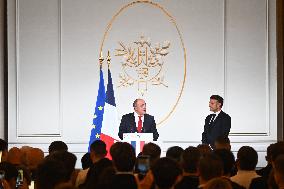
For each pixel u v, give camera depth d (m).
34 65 28.23
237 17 28.56
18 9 28.27
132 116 23.20
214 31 28.47
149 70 28.31
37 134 28.20
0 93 28.31
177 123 28.33
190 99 28.38
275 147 13.27
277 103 28.89
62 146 15.46
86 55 28.27
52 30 28.31
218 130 23.03
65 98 28.23
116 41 28.31
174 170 10.08
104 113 23.58
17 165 14.21
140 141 20.84
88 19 28.30
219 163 10.41
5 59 28.52
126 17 28.33
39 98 28.23
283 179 10.12
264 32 28.59
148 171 12.19
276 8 28.56
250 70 28.58
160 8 28.33
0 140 17.19
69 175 11.41
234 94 28.50
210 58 28.45
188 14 28.41
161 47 28.36
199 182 10.95
